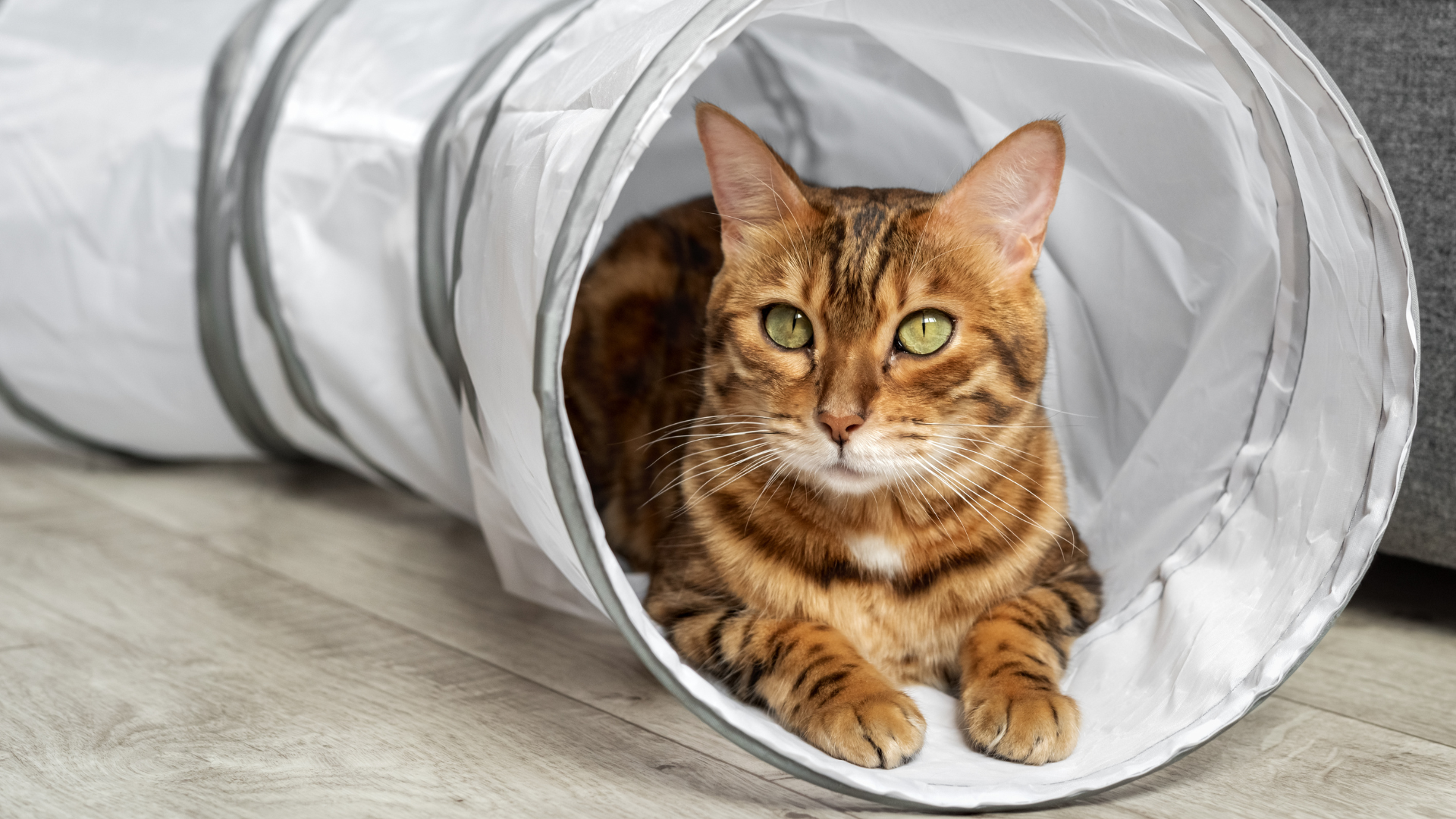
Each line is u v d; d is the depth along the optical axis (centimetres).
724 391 159
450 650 174
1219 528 160
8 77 252
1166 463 176
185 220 233
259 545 225
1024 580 161
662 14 135
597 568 116
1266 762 140
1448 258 169
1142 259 185
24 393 257
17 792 129
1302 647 133
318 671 165
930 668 161
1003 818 125
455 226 166
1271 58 132
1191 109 157
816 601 155
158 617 186
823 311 149
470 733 145
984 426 153
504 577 184
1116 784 126
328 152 209
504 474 150
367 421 211
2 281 246
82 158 243
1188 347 180
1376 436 135
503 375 130
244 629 182
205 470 282
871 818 125
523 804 128
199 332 234
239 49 233
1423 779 137
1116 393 195
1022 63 174
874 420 144
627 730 147
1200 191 167
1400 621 189
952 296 150
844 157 225
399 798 129
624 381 197
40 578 204
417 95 207
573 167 121
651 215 215
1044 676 143
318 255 208
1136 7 141
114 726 147
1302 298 154
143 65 247
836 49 206
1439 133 169
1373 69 174
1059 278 202
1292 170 143
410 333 198
